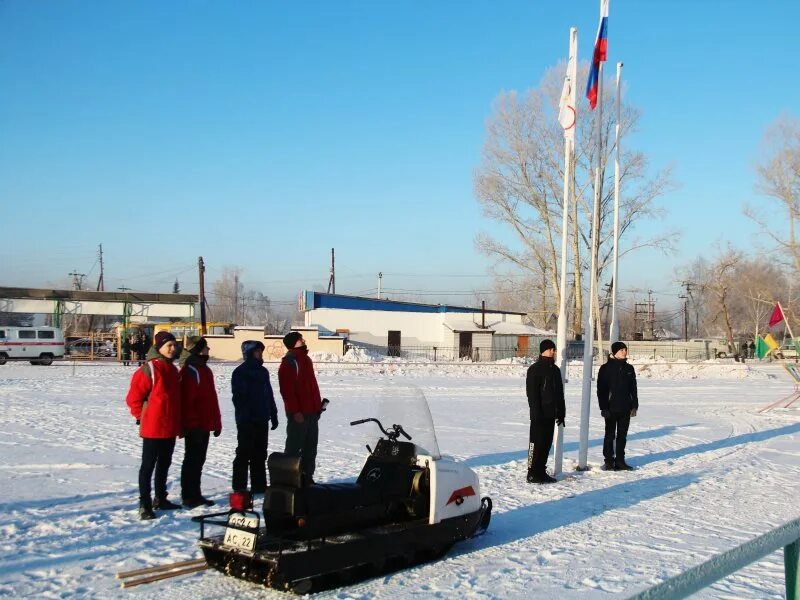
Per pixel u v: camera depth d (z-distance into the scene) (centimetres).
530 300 6831
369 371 3444
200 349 879
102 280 9738
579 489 1033
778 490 1041
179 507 853
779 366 4794
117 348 4831
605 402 1194
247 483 936
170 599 569
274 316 13012
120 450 1234
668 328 13162
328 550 578
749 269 7031
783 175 4972
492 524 830
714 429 1744
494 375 3534
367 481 682
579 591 599
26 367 3747
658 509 914
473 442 1433
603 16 1188
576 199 4791
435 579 633
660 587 227
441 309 5559
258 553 558
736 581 637
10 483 963
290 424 944
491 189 5019
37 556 661
